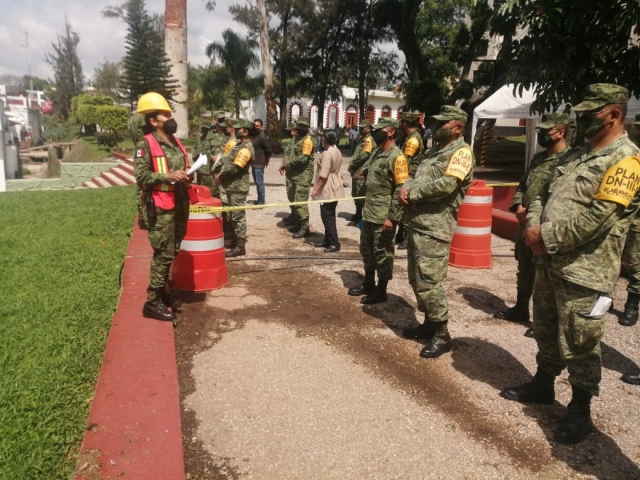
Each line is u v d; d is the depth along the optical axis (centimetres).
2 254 615
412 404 337
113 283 511
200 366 380
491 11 741
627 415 331
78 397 302
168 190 397
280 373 372
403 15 2258
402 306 516
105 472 240
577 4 618
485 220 669
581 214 269
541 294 327
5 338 369
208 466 271
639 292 481
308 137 783
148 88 2598
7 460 238
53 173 2567
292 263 666
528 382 350
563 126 438
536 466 280
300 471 270
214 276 546
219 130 908
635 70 639
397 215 469
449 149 386
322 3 3647
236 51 3422
